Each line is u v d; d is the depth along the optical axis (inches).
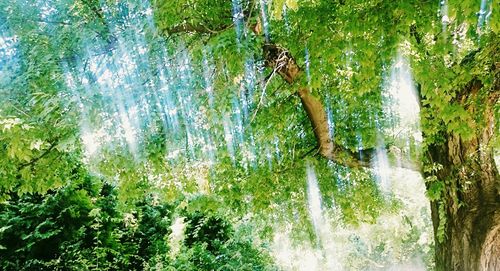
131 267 538.3
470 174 268.8
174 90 266.4
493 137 263.6
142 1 229.6
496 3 159.9
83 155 318.0
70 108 234.7
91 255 453.4
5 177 288.4
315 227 436.1
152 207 620.7
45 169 294.8
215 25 248.8
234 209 377.7
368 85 255.6
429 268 1135.0
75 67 249.1
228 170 346.3
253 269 613.3
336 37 225.0
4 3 252.7
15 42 251.4
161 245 585.3
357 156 315.3
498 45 221.1
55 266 424.8
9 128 214.1
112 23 249.9
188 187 343.6
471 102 252.1
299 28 256.5
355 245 1156.5
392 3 202.1
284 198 381.1
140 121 265.6
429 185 290.5
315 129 305.0
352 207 404.8
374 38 213.6
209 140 319.3
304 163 346.0
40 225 413.7
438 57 234.8
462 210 266.1
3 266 402.3
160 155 281.1
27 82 238.7
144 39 235.9
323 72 259.8
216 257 606.2
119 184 331.9
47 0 256.5
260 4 236.2
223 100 256.2
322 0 231.3
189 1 237.0
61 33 247.4
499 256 246.4
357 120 337.7
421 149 297.3
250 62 257.8
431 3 195.6
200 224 636.1
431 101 229.9
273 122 320.8
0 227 406.0
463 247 258.4
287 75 279.7
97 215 460.4
